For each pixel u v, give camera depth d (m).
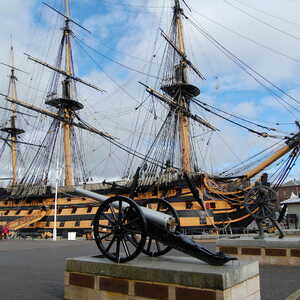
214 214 35.78
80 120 59.94
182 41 50.84
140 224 8.09
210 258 7.45
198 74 51.75
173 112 48.44
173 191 38.91
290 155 33.09
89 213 45.41
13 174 71.62
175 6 51.38
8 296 9.08
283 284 10.23
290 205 50.44
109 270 7.95
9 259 17.80
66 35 61.59
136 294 7.46
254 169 36.22
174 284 6.98
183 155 46.03
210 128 52.19
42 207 50.56
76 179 59.22
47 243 30.89
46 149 58.75
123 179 47.62
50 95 59.22
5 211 55.56
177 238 8.03
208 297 6.56
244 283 7.16
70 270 8.64
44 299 8.73
